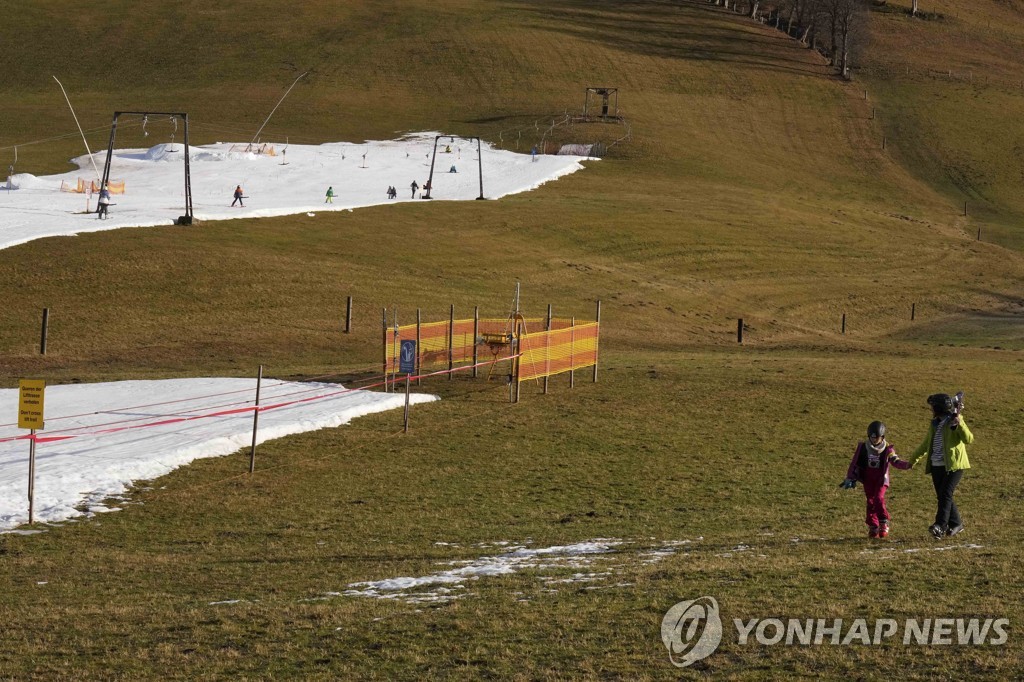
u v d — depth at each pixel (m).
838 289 87.56
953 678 12.09
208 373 43.81
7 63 181.75
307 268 66.94
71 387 38.81
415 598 16.39
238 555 20.70
